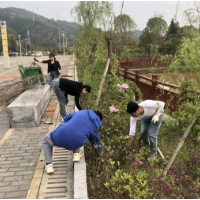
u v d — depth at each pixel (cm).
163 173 324
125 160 372
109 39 699
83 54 1126
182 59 388
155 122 392
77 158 363
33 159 402
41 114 626
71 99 861
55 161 396
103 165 348
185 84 397
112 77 752
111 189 307
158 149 443
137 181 308
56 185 329
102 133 475
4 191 316
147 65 1702
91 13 1020
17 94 723
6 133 515
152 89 707
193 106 371
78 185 296
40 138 489
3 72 1608
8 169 371
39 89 754
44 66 2230
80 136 340
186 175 337
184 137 355
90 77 779
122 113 586
